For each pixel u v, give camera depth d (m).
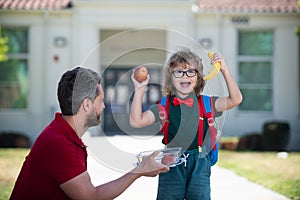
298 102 15.80
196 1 15.98
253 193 7.33
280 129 13.85
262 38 15.94
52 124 3.15
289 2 15.95
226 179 8.57
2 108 15.76
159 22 15.39
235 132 15.73
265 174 9.05
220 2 15.98
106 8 15.50
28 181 3.08
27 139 14.64
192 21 15.53
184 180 3.98
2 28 15.65
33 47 15.73
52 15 15.70
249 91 15.96
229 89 3.86
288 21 15.78
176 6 15.40
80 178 3.01
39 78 15.77
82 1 15.43
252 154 12.45
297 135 15.39
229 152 13.00
